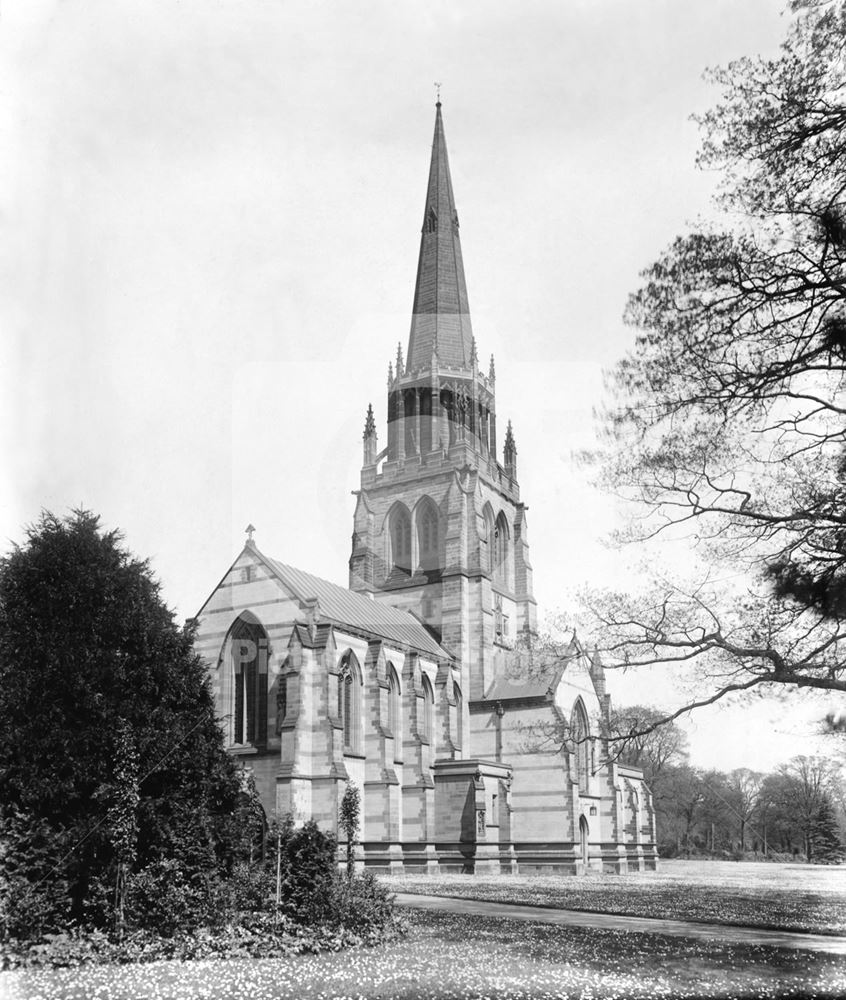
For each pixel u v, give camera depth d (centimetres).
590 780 9944
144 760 3106
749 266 2848
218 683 7912
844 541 2795
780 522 3138
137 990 2311
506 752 9612
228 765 3412
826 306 2800
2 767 2967
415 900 4981
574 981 2417
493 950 2948
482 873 8450
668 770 15288
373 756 8081
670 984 2391
